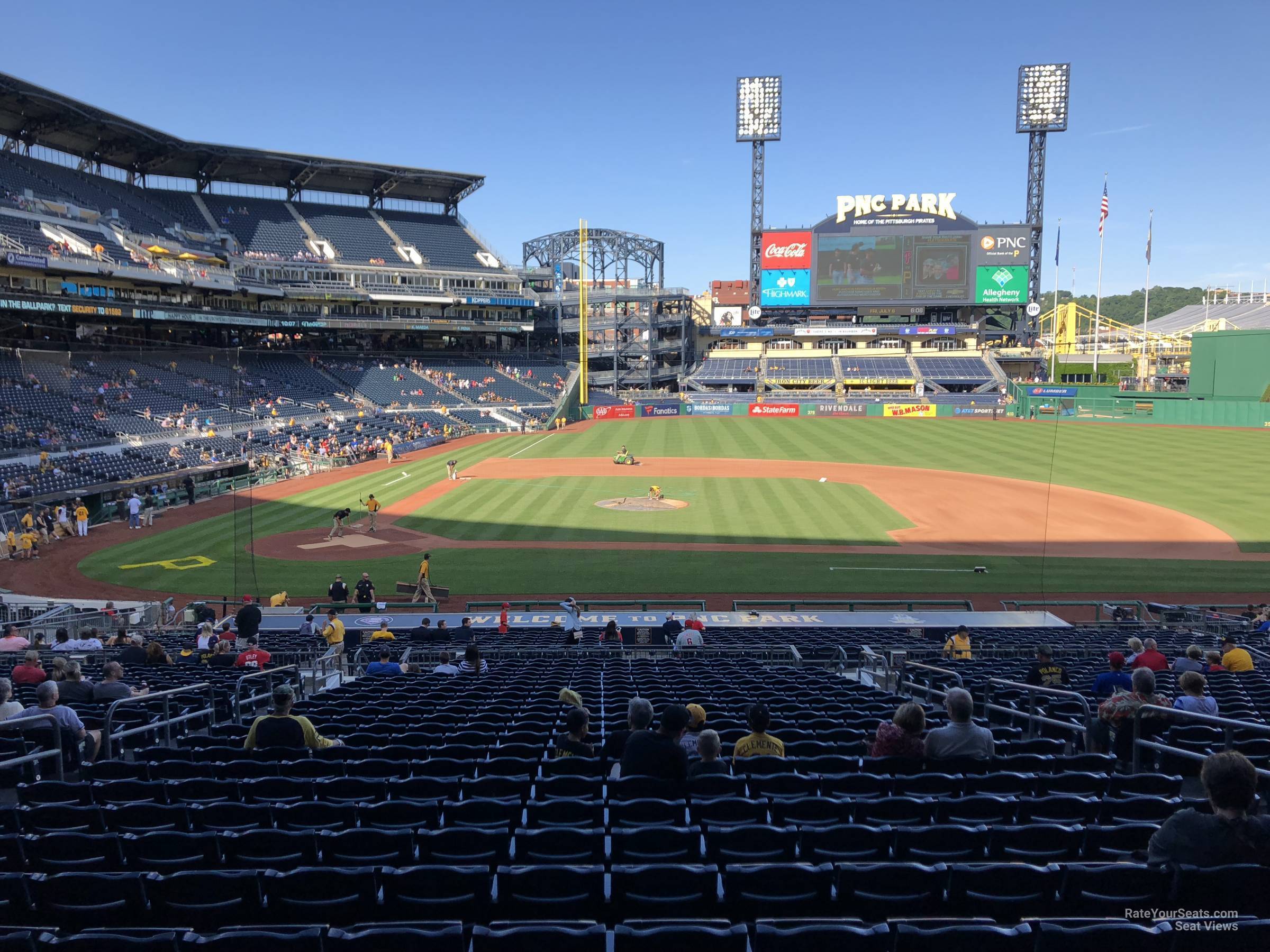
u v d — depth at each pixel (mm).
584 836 5953
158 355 63250
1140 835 5965
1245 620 23844
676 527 37656
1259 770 5723
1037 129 93062
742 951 4250
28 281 52250
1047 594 27969
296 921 5383
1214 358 87500
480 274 90000
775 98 96938
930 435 71625
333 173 87375
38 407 46531
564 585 28922
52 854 6070
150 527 38750
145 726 9727
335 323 78125
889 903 5273
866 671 18391
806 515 40031
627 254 104125
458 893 5355
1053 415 87438
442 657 19312
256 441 55219
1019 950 4215
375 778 7660
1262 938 4137
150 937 4195
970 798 6562
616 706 11836
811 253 97500
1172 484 46938
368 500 36844
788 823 6605
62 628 19734
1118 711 8312
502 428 78875
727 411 93625
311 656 19500
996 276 94938
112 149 71000
